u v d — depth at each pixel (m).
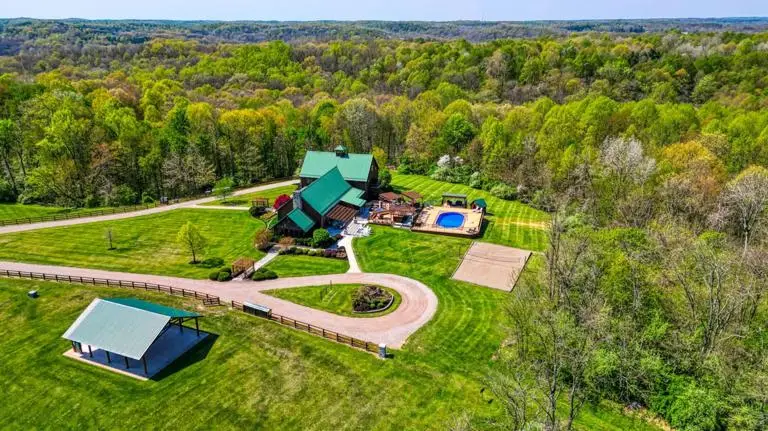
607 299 38.28
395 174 101.38
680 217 56.62
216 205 78.56
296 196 64.62
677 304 38.66
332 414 34.03
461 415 33.75
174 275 53.88
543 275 44.84
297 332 43.25
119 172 85.00
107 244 61.88
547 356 33.62
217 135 97.81
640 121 88.81
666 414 33.34
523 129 101.00
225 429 32.75
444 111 113.88
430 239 66.12
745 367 33.31
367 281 53.50
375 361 39.56
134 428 32.66
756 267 40.66
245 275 53.88
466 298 50.31
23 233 64.56
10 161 86.56
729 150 75.31
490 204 82.88
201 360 39.31
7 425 32.84
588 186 73.94
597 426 33.12
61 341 41.53
